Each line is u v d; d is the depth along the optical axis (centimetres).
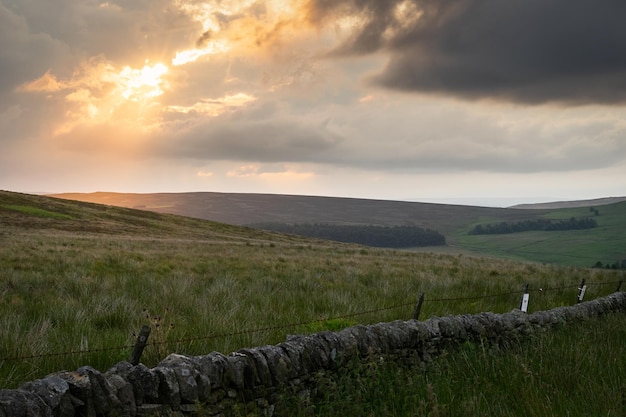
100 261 2117
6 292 1228
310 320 1032
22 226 5903
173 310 1080
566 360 769
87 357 645
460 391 643
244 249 4141
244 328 891
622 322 1131
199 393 511
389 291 1579
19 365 601
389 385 627
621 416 579
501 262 3975
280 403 578
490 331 913
